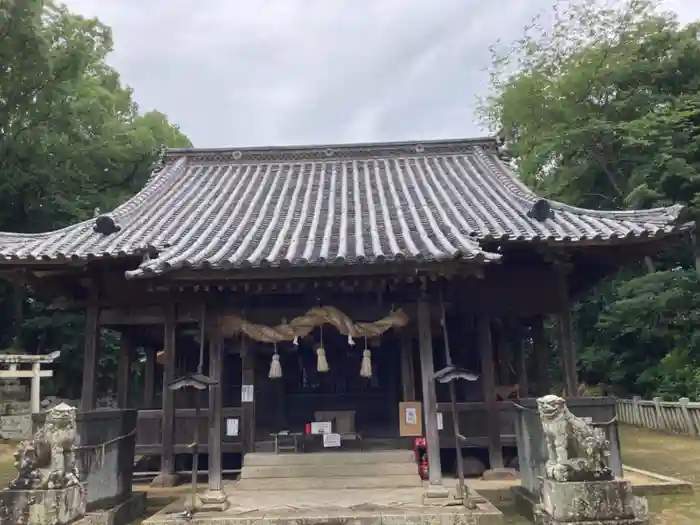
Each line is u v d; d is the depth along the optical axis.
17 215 21.05
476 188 12.37
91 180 23.00
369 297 8.41
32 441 6.61
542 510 6.72
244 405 10.24
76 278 9.90
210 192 12.87
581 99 22.08
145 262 7.82
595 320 21.53
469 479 9.70
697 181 16.38
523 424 8.30
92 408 9.59
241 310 8.32
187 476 10.55
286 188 12.85
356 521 6.78
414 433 8.75
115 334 21.86
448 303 8.95
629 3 21.97
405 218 10.14
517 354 12.69
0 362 16.94
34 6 18.38
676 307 16.91
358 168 14.43
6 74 18.72
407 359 10.14
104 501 7.71
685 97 18.45
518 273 9.68
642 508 6.28
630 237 8.27
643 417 17.73
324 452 9.51
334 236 8.97
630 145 18.53
